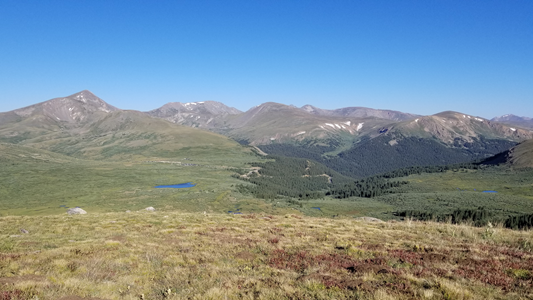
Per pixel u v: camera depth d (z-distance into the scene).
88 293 12.15
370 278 13.02
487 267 14.62
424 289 11.52
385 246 19.66
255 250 19.58
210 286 12.91
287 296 11.52
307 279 13.11
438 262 15.65
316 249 19.27
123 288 13.05
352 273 14.16
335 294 11.40
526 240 20.27
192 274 14.82
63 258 17.11
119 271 15.41
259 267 15.75
